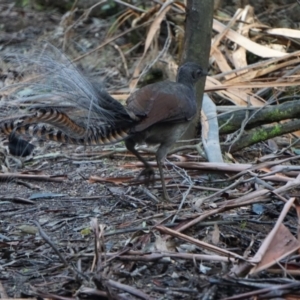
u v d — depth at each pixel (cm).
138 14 1827
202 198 1041
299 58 1507
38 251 918
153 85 1054
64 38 1725
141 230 928
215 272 830
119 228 977
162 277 836
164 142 1066
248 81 1473
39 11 1933
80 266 837
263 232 949
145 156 1293
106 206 1073
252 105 1406
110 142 969
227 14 1794
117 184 1151
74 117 955
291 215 985
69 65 977
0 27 1842
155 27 1620
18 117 933
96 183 1172
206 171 1138
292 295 773
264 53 1523
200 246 861
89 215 1037
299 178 995
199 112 1300
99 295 781
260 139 1301
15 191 1157
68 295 804
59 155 1307
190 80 1112
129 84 1584
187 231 944
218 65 1552
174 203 1059
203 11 1266
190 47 1281
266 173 1086
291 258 845
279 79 1429
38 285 830
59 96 959
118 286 781
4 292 808
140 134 1039
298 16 1805
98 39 1805
